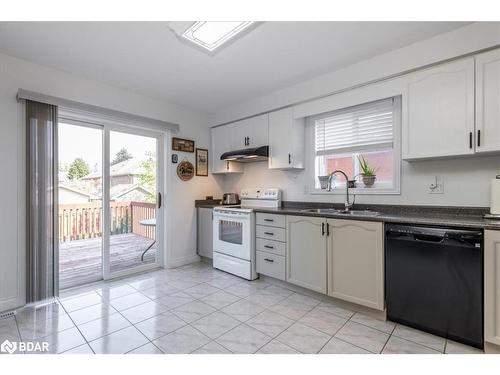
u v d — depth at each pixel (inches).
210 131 165.6
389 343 70.5
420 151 83.7
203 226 151.6
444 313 70.1
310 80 115.3
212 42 81.6
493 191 74.9
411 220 74.1
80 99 109.9
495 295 62.0
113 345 70.6
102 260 121.7
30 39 82.9
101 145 123.0
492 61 72.1
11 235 91.7
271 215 114.1
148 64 100.5
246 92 130.7
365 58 96.7
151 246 144.3
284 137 126.0
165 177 142.6
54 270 99.1
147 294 105.6
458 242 67.2
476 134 73.9
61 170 112.7
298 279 103.7
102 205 122.8
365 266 84.5
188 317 86.2
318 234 96.9
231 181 169.3
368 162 111.0
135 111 128.6
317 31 79.8
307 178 129.3
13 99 92.9
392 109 102.7
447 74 79.0
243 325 81.0
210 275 129.4
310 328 79.0
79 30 78.5
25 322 83.0
